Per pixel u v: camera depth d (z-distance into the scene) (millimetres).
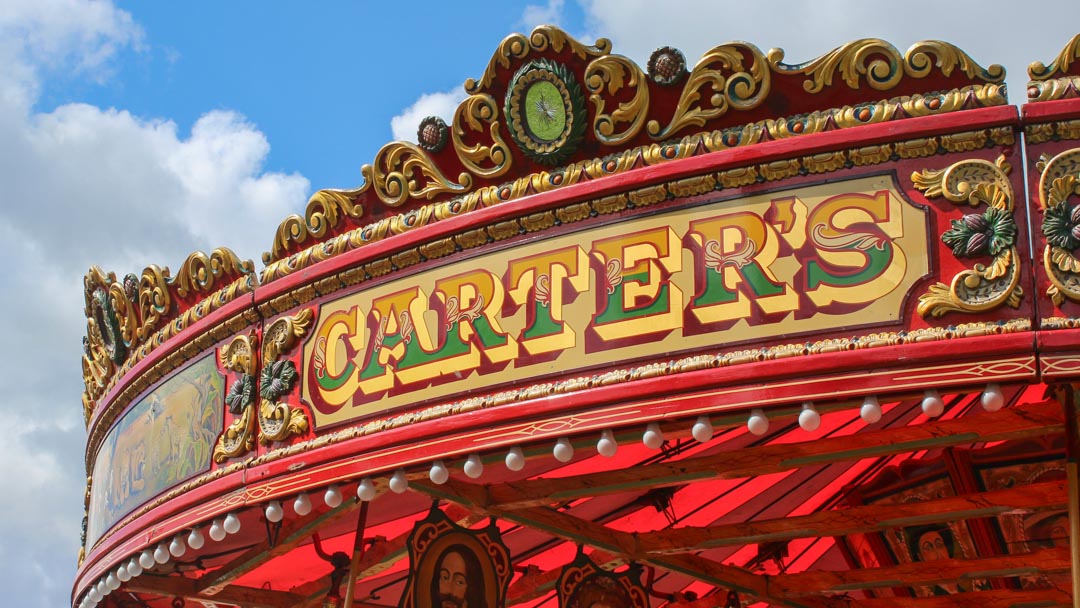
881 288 8617
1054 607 12719
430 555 10227
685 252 9219
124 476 13156
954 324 8398
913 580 12227
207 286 12180
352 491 10672
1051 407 9477
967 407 12250
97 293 14148
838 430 12250
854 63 9023
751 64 9297
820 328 8664
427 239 10344
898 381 8359
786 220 8992
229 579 12516
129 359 13555
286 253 11562
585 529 11445
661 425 8961
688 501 13062
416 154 10594
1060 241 8359
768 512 13547
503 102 10172
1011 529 12422
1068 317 8227
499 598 10617
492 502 10719
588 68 9719
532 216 9875
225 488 11148
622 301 9336
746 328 8859
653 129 9578
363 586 13883
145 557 12008
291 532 11422
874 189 8836
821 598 13328
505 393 9602
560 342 9492
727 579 12633
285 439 10914
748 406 8656
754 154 9133
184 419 12086
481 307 9969
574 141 9836
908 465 12859
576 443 9281
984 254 8477
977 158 8688
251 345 11398
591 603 11336
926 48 8875
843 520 11164
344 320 10828
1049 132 8602
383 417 10250
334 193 11109
